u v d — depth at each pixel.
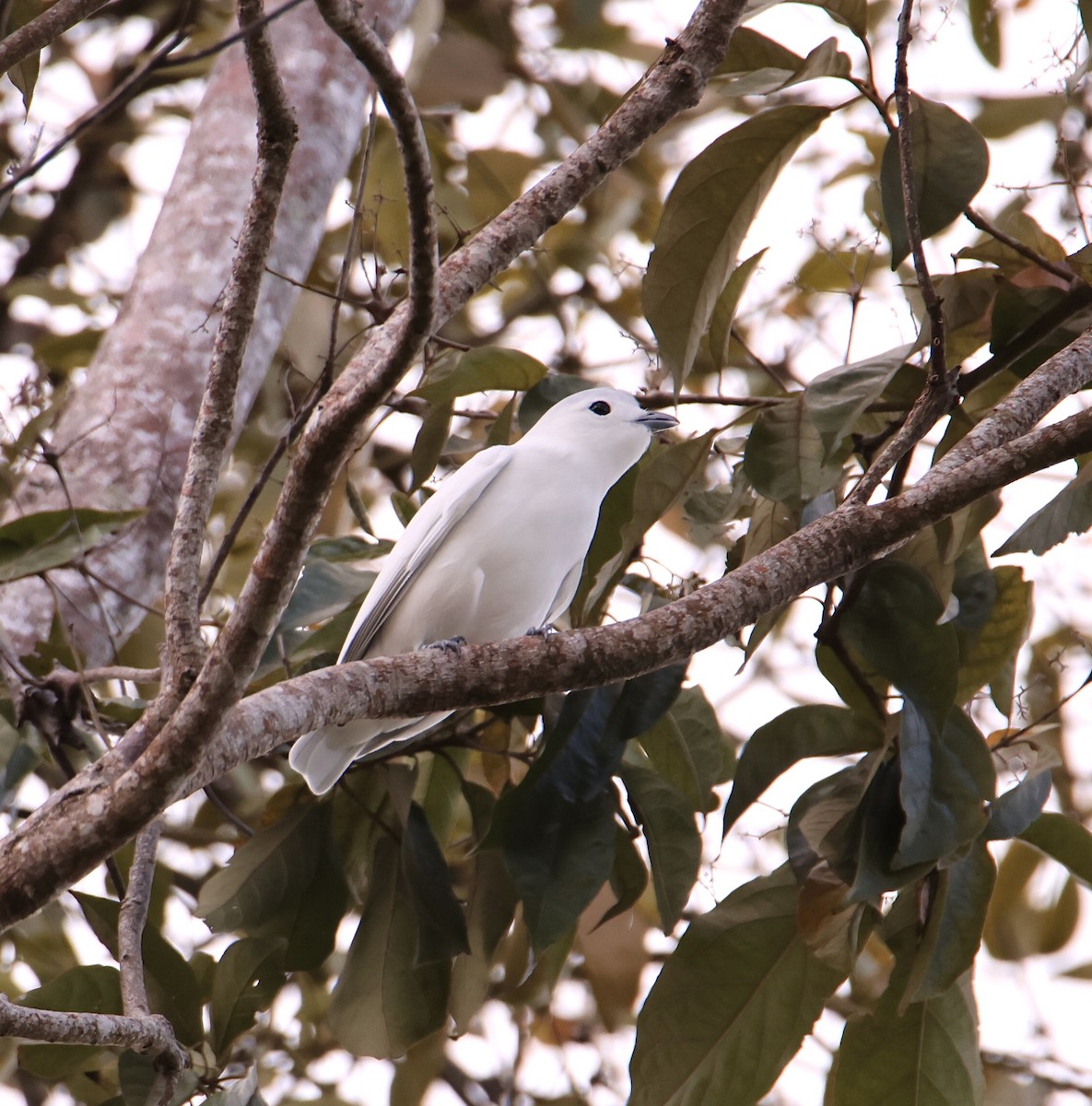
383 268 8.02
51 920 10.88
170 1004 8.32
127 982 6.95
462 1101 11.80
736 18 6.82
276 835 8.93
